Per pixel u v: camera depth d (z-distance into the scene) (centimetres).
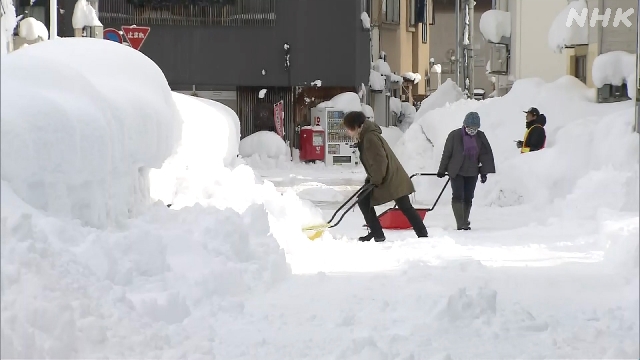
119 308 1030
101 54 1599
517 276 1509
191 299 1201
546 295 1338
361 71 6931
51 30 2880
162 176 2119
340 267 1614
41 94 1148
